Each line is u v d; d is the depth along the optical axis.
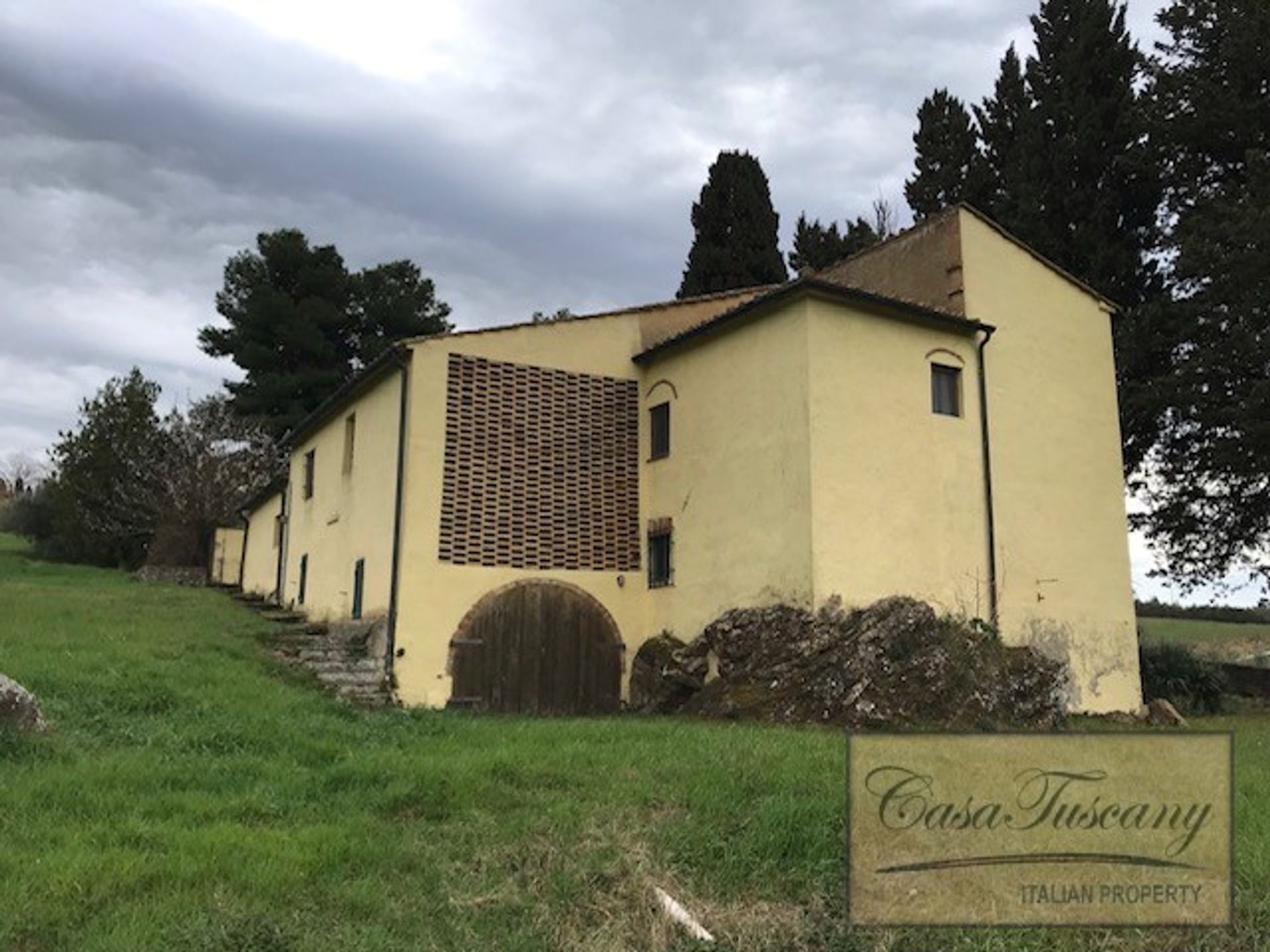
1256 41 22.02
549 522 16.73
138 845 6.00
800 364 15.01
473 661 15.54
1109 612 17.67
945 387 16.58
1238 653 29.53
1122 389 22.59
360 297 42.62
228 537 32.81
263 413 39.62
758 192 34.44
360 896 5.59
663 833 6.73
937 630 14.44
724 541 16.06
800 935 5.40
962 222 17.22
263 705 11.04
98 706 9.88
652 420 18.20
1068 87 25.75
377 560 16.09
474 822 7.09
